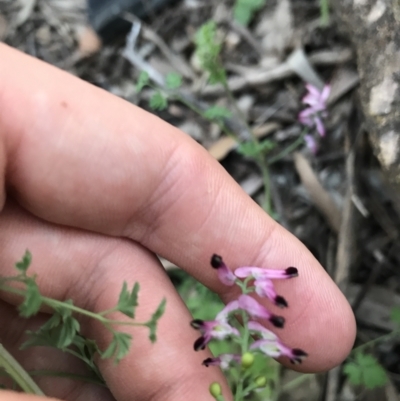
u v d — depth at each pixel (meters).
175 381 0.09
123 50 0.20
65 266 0.10
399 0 0.11
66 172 0.09
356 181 0.15
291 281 0.10
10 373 0.07
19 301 0.10
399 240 0.14
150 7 0.20
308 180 0.16
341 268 0.14
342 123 0.16
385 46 0.11
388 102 0.11
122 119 0.10
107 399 0.10
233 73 0.19
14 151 0.09
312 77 0.17
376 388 0.13
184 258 0.10
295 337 0.10
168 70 0.20
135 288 0.07
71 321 0.08
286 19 0.19
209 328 0.08
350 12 0.12
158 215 0.10
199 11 0.20
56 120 0.09
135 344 0.10
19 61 0.09
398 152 0.11
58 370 0.10
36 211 0.10
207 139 0.18
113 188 0.10
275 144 0.15
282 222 0.16
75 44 0.21
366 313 0.14
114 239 0.10
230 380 0.12
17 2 0.22
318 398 0.13
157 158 0.10
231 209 0.10
